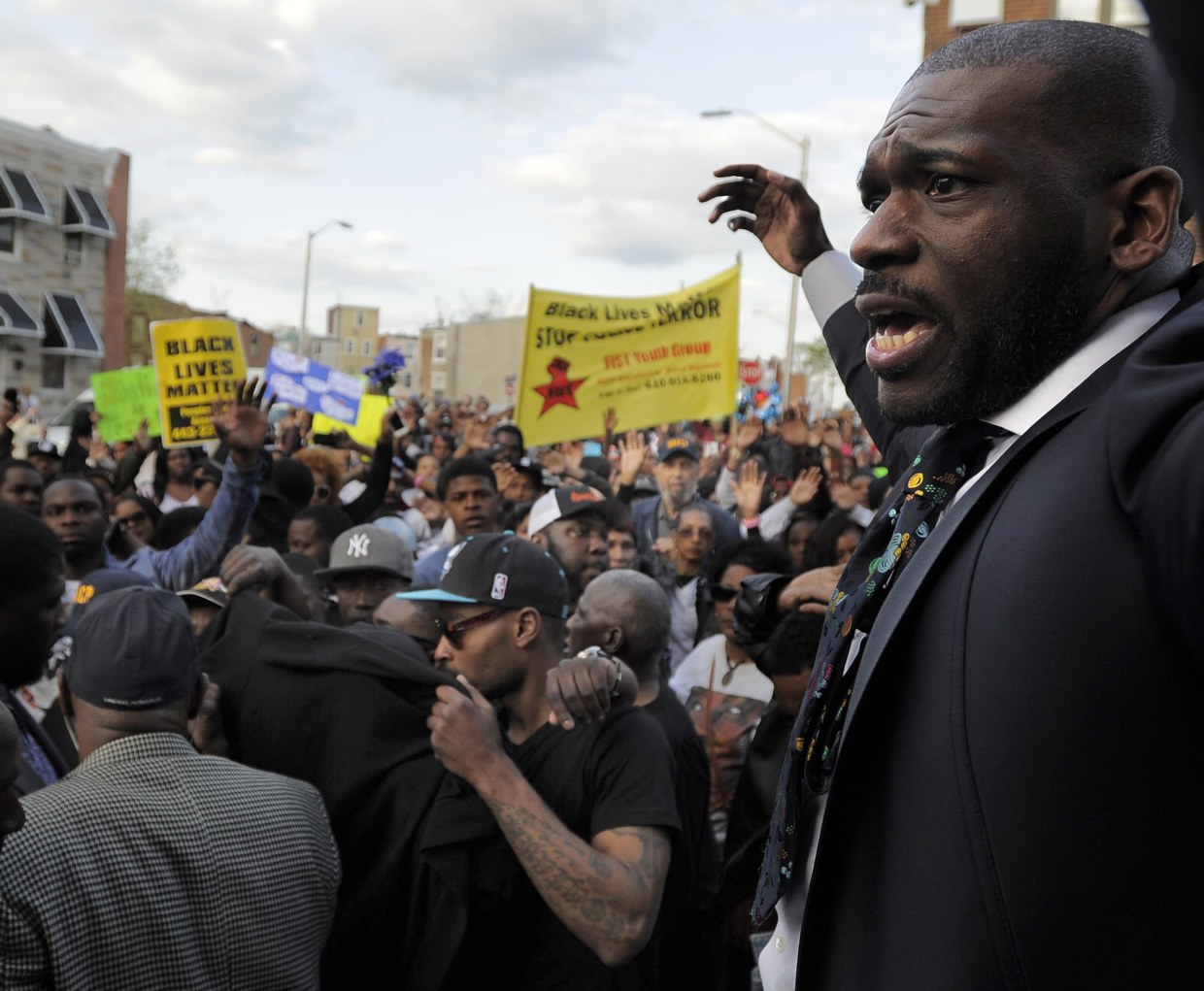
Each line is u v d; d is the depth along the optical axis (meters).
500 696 2.72
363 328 99.88
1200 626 0.74
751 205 1.98
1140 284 1.00
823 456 11.96
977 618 0.89
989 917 0.84
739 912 3.15
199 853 2.12
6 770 1.56
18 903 1.90
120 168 39.94
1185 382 0.75
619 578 3.29
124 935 1.99
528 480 8.46
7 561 2.58
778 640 3.00
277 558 3.10
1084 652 0.82
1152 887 0.80
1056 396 0.98
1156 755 0.80
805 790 1.13
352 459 12.26
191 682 2.33
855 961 0.96
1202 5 0.46
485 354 57.44
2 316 34.75
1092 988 0.81
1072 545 0.84
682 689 4.33
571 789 2.49
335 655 2.73
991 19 15.45
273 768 2.71
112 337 39.72
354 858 2.62
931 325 1.00
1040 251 0.96
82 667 2.23
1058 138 0.95
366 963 2.61
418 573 5.86
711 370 9.52
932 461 1.05
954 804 0.87
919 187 1.00
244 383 4.84
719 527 6.69
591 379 9.45
